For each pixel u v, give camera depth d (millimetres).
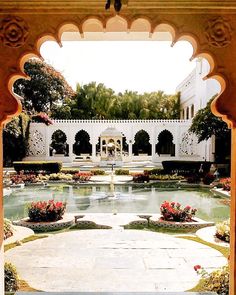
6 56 2227
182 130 24625
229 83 2227
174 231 7629
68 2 2182
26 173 18844
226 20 2209
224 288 3553
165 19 2221
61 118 31188
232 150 2344
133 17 2225
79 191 14336
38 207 8078
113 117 33438
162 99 34125
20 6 2195
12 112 2246
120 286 4281
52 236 6781
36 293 2908
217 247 6020
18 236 6707
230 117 2232
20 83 27891
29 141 24047
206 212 10031
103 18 2236
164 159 24625
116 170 19922
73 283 4375
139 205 11180
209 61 2293
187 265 5078
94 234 6902
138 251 5777
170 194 13422
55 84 29484
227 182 13539
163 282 4391
